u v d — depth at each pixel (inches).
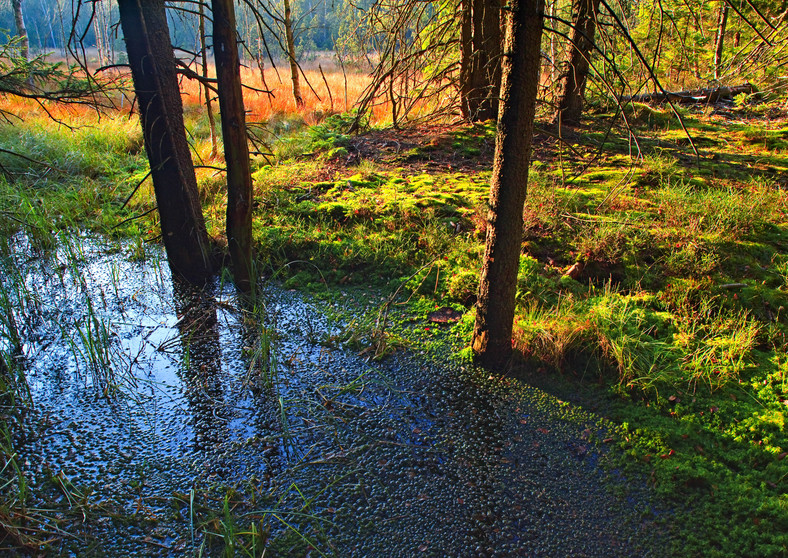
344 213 226.7
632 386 140.9
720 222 198.5
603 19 256.5
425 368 151.6
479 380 146.4
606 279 183.9
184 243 194.2
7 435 117.0
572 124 325.7
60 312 181.8
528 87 122.2
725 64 159.3
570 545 99.9
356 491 111.5
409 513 106.5
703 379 141.3
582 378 146.7
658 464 117.6
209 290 194.7
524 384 145.2
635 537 101.6
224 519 103.3
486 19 299.9
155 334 170.9
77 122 399.2
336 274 200.4
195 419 132.7
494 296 142.8
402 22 230.8
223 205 247.1
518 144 126.6
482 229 210.5
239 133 169.2
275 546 99.1
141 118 179.5
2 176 271.3
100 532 101.4
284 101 545.0
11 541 98.0
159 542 99.7
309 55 1084.5
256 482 113.7
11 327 160.4
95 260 218.4
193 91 637.9
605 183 249.8
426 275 191.3
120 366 153.4
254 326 171.6
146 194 269.6
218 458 120.2
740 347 148.6
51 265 213.6
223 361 156.9
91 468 116.6
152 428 129.3
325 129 357.7
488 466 118.3
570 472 116.6
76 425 129.9
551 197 222.4
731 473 115.0
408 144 311.6
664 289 174.2
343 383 146.2
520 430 129.2
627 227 198.8
